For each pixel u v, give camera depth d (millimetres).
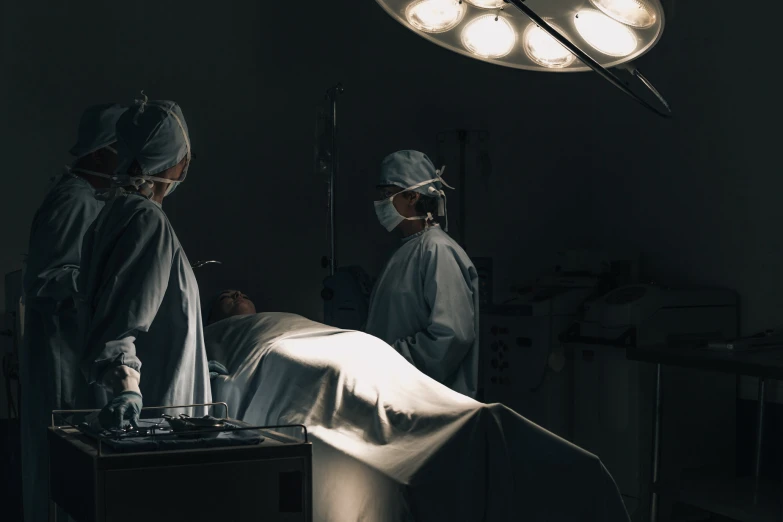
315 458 1739
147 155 1752
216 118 3939
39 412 2271
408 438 1597
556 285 3824
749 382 3492
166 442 1361
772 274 3418
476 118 4391
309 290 4125
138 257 1646
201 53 3908
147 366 1734
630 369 3281
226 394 2152
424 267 2514
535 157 4426
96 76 3689
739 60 3543
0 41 3508
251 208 4008
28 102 3555
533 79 4414
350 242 4195
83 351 1582
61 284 2133
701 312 3428
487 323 3840
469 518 1475
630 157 4086
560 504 1554
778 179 3389
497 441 1515
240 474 1339
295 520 1372
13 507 3363
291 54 4090
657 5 1332
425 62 4316
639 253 4016
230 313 2822
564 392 3633
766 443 3418
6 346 3406
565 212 4406
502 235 4395
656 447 2971
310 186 4129
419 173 2586
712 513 3447
